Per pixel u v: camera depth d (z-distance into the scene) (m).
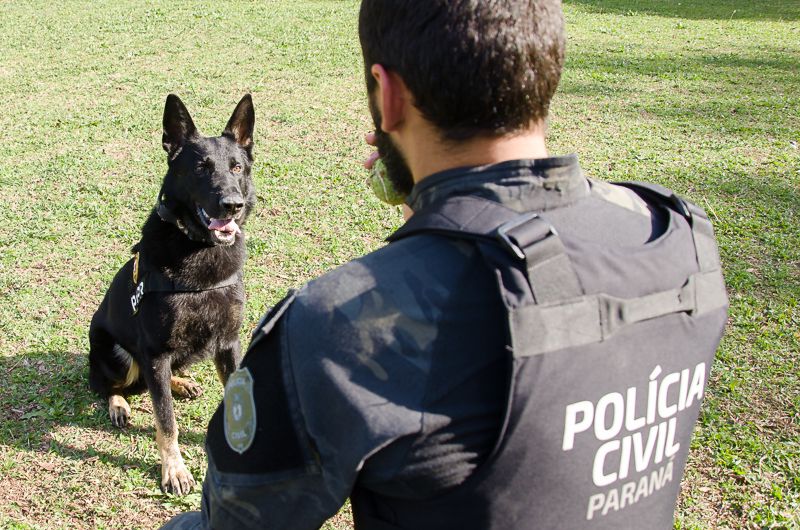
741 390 4.10
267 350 1.10
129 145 8.07
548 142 8.12
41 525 3.32
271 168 7.34
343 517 3.32
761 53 12.64
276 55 12.11
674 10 17.06
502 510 1.03
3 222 6.18
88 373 4.41
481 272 1.03
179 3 16.33
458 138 1.12
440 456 1.00
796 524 3.21
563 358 1.00
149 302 3.62
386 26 1.13
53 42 12.94
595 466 1.06
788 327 4.68
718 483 3.47
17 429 3.93
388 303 1.03
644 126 8.73
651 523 1.17
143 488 3.58
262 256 5.64
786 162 7.56
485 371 1.01
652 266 1.10
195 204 3.74
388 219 6.25
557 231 1.08
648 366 1.09
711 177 7.13
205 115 9.09
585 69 11.39
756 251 5.68
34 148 7.94
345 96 9.88
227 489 1.14
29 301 5.05
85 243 5.86
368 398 1.00
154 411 3.67
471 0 1.07
